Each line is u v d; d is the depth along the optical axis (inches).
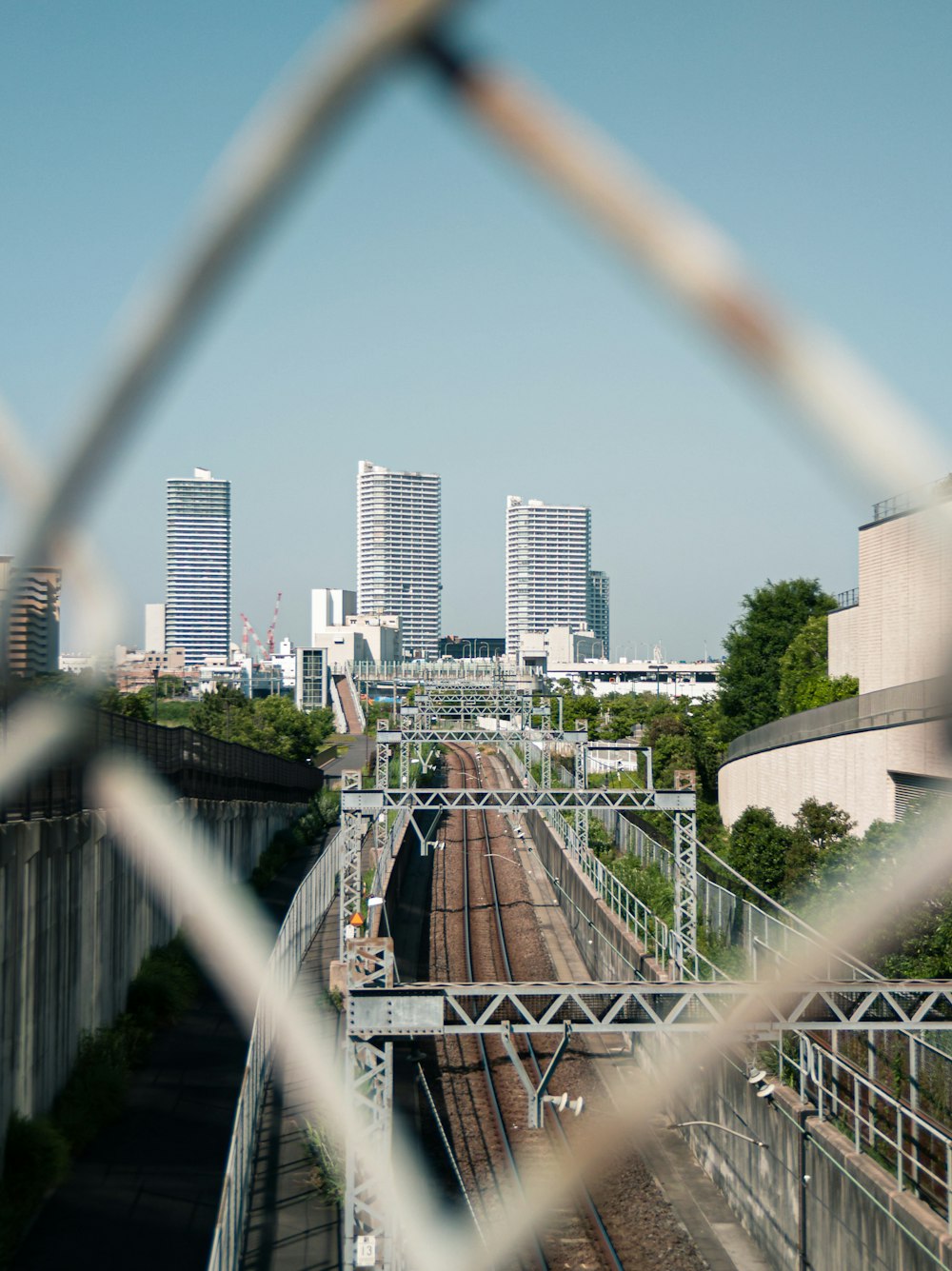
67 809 1003.9
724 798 2383.1
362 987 805.9
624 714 4106.8
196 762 1755.7
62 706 177.3
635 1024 805.2
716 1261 887.1
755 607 3491.6
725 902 1406.3
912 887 1019.9
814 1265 813.9
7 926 781.3
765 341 66.0
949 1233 647.1
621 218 64.9
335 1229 815.7
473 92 63.2
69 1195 814.5
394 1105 1138.7
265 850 2450.8
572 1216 950.4
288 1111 1038.4
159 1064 1120.2
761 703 3339.1
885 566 1715.1
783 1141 874.1
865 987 804.0
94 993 1067.3
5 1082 777.6
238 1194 802.2
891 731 1517.0
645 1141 1122.7
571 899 2113.7
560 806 1446.9
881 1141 837.2
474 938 2027.6
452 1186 990.4
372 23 61.4
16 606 136.5
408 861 2733.8
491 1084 1232.2
